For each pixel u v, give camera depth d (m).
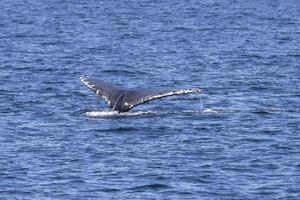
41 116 85.44
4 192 61.16
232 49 155.50
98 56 143.50
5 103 93.00
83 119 82.75
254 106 93.38
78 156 69.94
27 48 154.88
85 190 61.72
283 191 61.41
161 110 87.69
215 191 61.53
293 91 104.19
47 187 62.34
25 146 73.12
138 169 66.44
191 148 72.31
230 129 78.94
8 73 118.81
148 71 125.44
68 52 149.25
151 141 74.50
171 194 60.94
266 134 77.44
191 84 112.62
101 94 81.44
